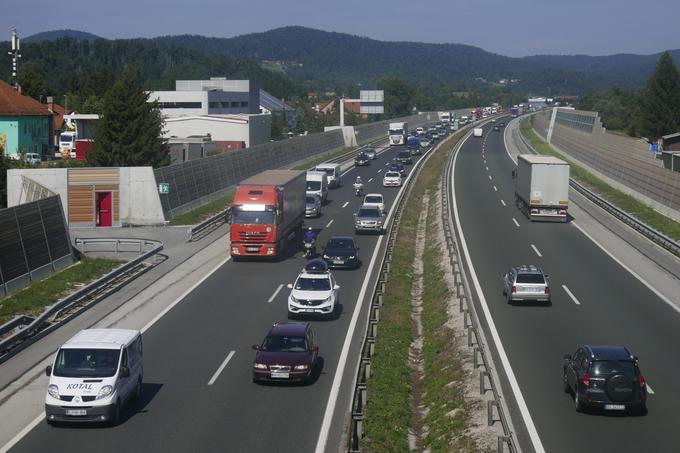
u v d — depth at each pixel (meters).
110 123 74.75
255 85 180.62
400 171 85.00
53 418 19.34
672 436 18.78
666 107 137.00
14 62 105.00
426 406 22.56
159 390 22.55
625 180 71.06
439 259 42.78
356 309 32.69
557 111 138.88
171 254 44.66
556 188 55.31
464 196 69.50
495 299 33.81
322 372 24.34
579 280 37.72
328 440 18.67
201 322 30.30
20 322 27.91
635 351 26.25
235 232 42.25
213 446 18.22
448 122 196.25
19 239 37.47
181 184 61.25
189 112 155.25
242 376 23.84
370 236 51.38
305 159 102.25
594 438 18.69
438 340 28.16
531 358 25.48
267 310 32.28
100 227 54.44
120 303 33.41
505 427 17.55
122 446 18.20
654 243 47.88
